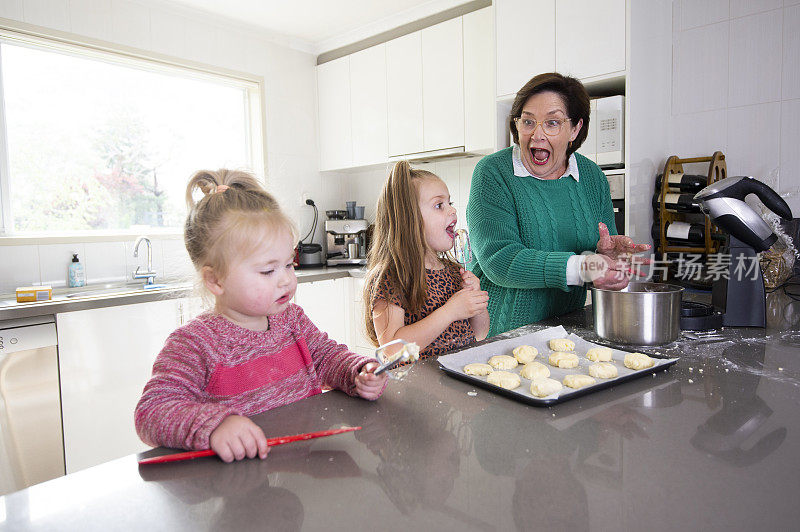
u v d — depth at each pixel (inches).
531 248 53.6
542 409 26.0
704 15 85.6
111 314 84.7
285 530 15.8
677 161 83.7
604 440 22.0
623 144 77.8
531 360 34.6
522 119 53.4
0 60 92.4
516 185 54.1
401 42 119.9
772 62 79.6
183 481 19.3
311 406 27.1
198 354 28.8
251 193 30.4
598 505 16.8
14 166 94.9
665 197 81.2
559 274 44.9
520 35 88.8
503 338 42.9
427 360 35.8
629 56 76.2
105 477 19.6
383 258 46.3
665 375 31.3
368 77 127.9
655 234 84.2
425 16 116.0
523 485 18.2
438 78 113.7
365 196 146.2
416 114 118.4
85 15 98.3
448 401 27.4
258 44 126.8
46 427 78.5
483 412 25.7
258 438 21.2
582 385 28.7
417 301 43.9
